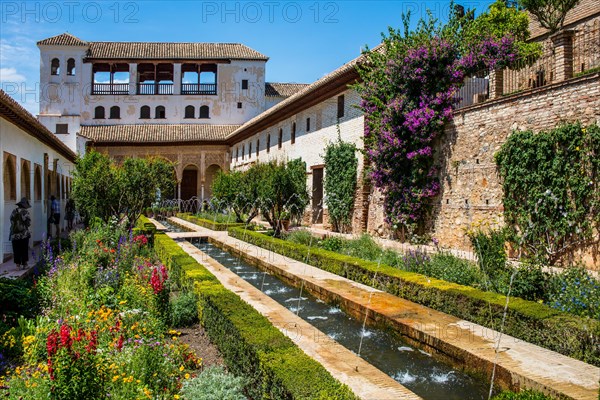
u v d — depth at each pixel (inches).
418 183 572.7
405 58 570.3
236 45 1648.6
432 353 233.8
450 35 576.7
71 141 1464.1
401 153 584.4
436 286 298.5
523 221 415.8
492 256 353.1
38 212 669.3
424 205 572.1
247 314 229.3
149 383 173.0
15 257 444.5
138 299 284.5
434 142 560.4
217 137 1505.9
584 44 399.2
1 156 474.3
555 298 271.3
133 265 383.6
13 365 210.8
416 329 246.7
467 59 538.6
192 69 1664.6
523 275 299.4
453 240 522.6
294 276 413.7
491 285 313.3
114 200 661.3
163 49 1574.8
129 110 1552.7
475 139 492.4
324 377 157.8
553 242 385.4
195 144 1545.3
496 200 458.0
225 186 913.5
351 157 716.7
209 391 166.2
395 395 165.3
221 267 448.1
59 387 146.2
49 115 1456.7
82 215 879.1
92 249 400.2
